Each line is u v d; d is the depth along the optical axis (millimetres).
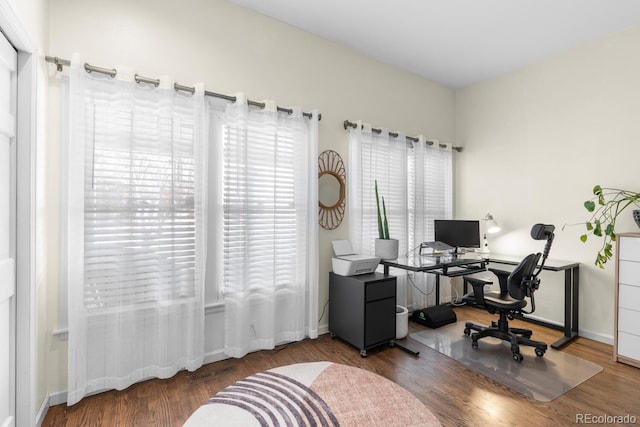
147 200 2025
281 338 2646
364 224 3123
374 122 3293
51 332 1814
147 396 1908
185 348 2164
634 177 2637
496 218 3629
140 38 2084
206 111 2283
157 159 2059
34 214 1536
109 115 1928
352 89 3123
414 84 3639
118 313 1932
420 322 3252
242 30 2490
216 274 2371
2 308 1377
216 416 1723
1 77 1368
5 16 1227
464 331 2957
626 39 2695
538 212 3268
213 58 2359
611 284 2760
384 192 3266
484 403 1854
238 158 2352
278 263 2602
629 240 2336
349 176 3072
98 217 1889
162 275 2051
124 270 1948
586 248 2914
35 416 1565
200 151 2174
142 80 1998
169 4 2193
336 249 2881
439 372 2219
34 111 1537
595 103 2873
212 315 2348
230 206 2340
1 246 1372
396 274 3332
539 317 3275
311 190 2730
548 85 3211
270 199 2521
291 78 2734
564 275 3082
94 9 1945
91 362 1885
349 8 2498
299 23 2711
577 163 2986
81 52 1903
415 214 3523
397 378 2133
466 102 3963
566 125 3066
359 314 2498
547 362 2383
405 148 3393
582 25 2676
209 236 2338
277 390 1979
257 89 2557
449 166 3854
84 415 1728
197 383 2055
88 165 1862
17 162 1490
